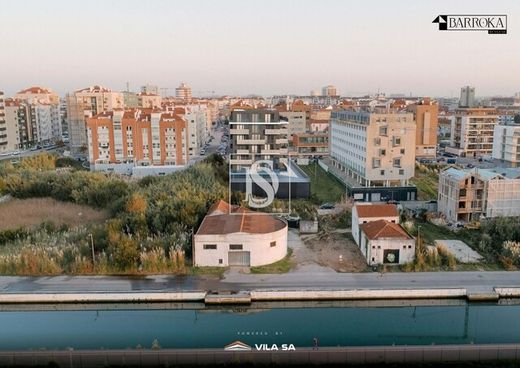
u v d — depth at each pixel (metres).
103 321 40.19
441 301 42.91
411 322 39.88
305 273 47.75
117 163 110.81
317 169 108.50
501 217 60.38
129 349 32.81
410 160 81.44
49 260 48.62
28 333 37.75
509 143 107.12
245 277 46.84
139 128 109.75
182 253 49.28
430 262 49.03
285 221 57.78
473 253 52.59
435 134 122.62
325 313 41.53
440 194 67.38
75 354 31.20
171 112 119.25
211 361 31.23
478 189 62.56
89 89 159.62
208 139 168.75
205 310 42.34
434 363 31.33
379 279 45.94
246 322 39.75
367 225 53.44
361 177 84.50
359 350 31.22
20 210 75.44
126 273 48.00
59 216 71.62
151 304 42.84
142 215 60.09
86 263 48.31
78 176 89.56
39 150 151.38
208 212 60.75
